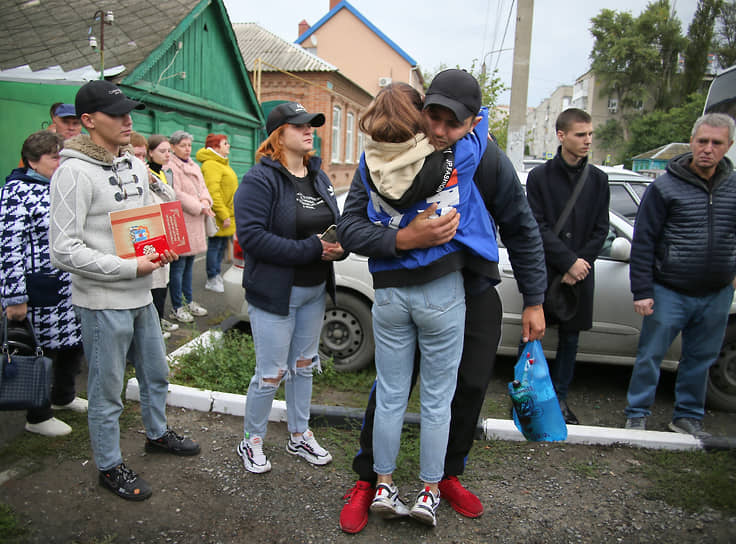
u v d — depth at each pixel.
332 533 2.41
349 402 3.80
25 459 2.84
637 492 2.78
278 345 2.71
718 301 3.21
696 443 3.18
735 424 3.74
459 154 2.09
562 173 3.44
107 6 8.82
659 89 39.81
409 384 2.42
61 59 7.20
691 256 3.14
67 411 3.38
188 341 4.59
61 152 2.43
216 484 2.75
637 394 3.44
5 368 2.59
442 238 2.06
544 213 3.46
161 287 4.31
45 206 2.95
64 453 2.92
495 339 2.42
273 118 2.67
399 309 2.24
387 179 2.00
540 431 2.52
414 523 2.49
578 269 3.31
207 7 9.64
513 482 2.86
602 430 3.28
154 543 2.29
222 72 10.67
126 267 2.42
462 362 2.40
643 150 38.84
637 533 2.46
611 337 3.97
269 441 3.22
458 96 1.94
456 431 2.49
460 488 2.57
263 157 2.71
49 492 2.59
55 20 8.34
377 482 2.60
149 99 7.94
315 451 2.98
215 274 6.63
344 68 28.73
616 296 3.91
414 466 2.96
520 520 2.53
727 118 3.01
